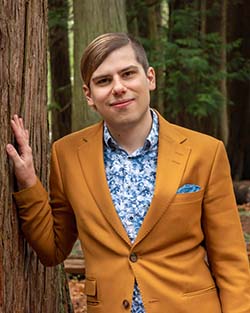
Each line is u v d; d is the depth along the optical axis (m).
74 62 10.30
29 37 2.75
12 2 2.63
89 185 2.46
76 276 6.28
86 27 10.07
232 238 2.51
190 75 13.77
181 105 14.20
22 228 2.62
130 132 2.43
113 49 2.39
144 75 2.43
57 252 2.68
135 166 2.43
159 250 2.39
